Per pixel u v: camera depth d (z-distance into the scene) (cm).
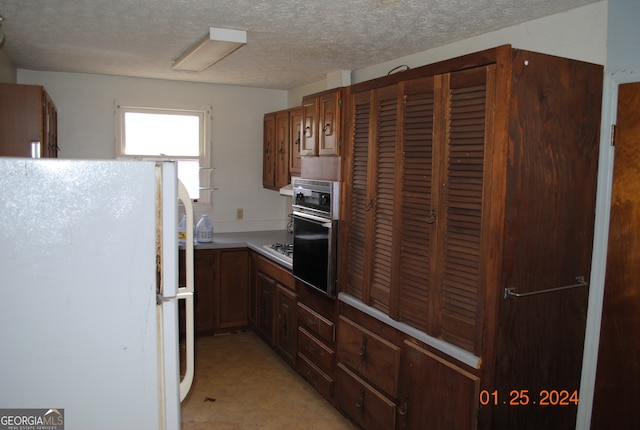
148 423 112
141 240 107
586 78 200
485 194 188
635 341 207
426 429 222
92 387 107
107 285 106
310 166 331
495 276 186
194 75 422
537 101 187
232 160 489
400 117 231
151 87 448
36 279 101
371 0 211
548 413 212
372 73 362
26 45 314
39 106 288
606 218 211
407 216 229
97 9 234
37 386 104
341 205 289
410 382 232
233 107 482
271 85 470
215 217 488
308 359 342
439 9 221
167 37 287
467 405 198
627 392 211
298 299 353
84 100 427
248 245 442
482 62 188
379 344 253
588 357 219
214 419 301
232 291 445
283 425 296
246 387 345
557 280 204
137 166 106
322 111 312
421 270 222
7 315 100
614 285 212
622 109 204
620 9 199
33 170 99
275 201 512
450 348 205
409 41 283
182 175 472
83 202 103
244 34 269
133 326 108
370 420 265
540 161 191
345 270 288
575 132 200
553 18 225
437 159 209
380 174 251
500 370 192
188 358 120
